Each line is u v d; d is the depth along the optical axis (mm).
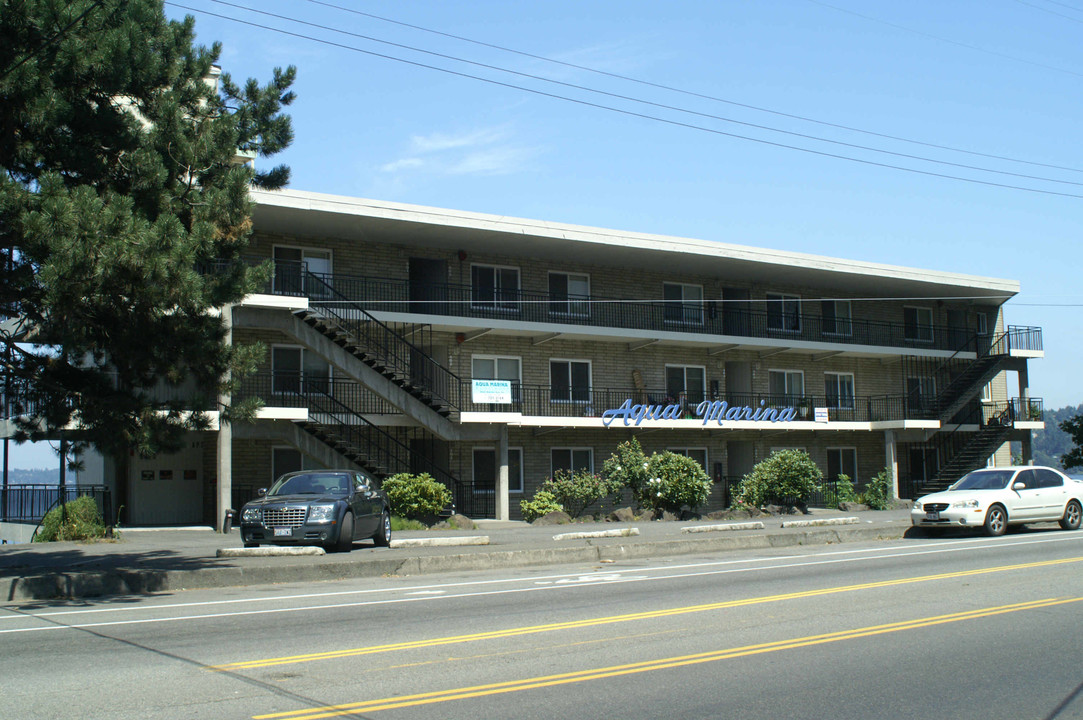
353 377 27109
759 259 35500
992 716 6711
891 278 39250
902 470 42781
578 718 6559
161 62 13750
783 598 11992
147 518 27578
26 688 7352
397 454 29828
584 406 34281
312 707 6785
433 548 18875
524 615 10812
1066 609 11070
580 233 31594
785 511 33031
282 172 15805
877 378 42031
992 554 17266
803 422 37344
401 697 7086
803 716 6656
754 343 36531
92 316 13062
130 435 13695
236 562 15766
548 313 33844
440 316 30109
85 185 12281
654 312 36375
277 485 18828
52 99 12508
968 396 41312
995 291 42375
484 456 32469
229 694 7156
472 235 30484
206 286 13570
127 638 9484
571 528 25828
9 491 26547
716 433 37500
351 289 30078
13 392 14281
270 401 28219
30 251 11922
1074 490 22641
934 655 8609
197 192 13836
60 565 15828
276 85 15562
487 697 7105
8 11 12125
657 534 22078
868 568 15359
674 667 8102
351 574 15281
